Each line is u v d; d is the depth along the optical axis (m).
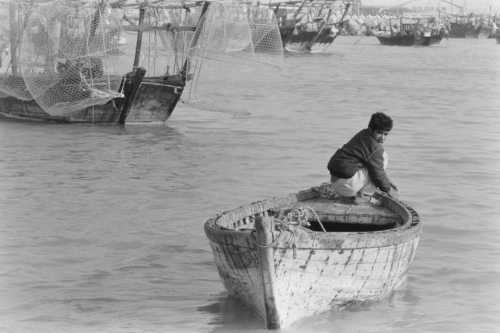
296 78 81.12
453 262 19.77
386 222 18.28
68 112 41.81
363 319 16.14
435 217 24.50
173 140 39.00
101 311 16.23
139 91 42.19
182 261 19.64
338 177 18.72
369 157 18.44
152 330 15.37
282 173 31.06
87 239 21.45
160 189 27.89
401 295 17.48
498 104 58.97
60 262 19.42
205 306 16.66
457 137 41.50
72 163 32.72
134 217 23.83
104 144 37.44
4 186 28.09
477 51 161.75
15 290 17.39
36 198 26.23
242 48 40.94
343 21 137.12
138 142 38.22
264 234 14.65
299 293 15.58
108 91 40.06
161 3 45.84
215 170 31.41
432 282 18.33
